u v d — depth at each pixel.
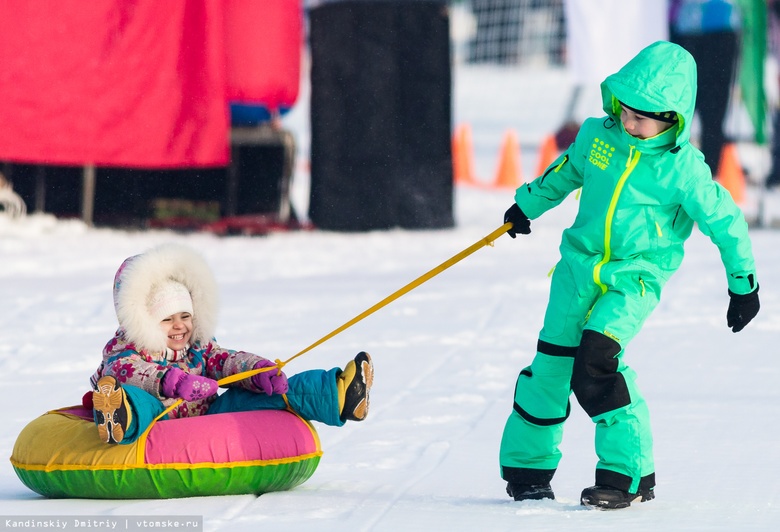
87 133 50.97
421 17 56.47
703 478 15.60
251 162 57.62
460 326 31.28
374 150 56.59
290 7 54.50
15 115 49.91
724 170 72.38
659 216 14.29
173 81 51.94
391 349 27.88
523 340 29.12
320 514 13.64
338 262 46.12
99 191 57.38
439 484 15.61
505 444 14.94
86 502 14.69
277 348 27.83
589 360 13.94
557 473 16.45
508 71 153.88
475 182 85.56
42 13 50.06
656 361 25.88
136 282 15.29
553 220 63.47
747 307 14.50
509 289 38.34
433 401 21.70
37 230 52.97
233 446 14.61
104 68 50.94
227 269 43.88
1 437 19.09
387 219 56.94
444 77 57.22
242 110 58.56
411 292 37.81
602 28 55.66
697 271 42.16
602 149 14.51
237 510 13.98
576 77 56.06
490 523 13.09
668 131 14.08
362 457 17.41
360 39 56.22
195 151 52.22
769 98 84.88
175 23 51.78
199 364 15.94
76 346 28.47
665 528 12.75
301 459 14.92
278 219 57.56
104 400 14.17
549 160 86.06
